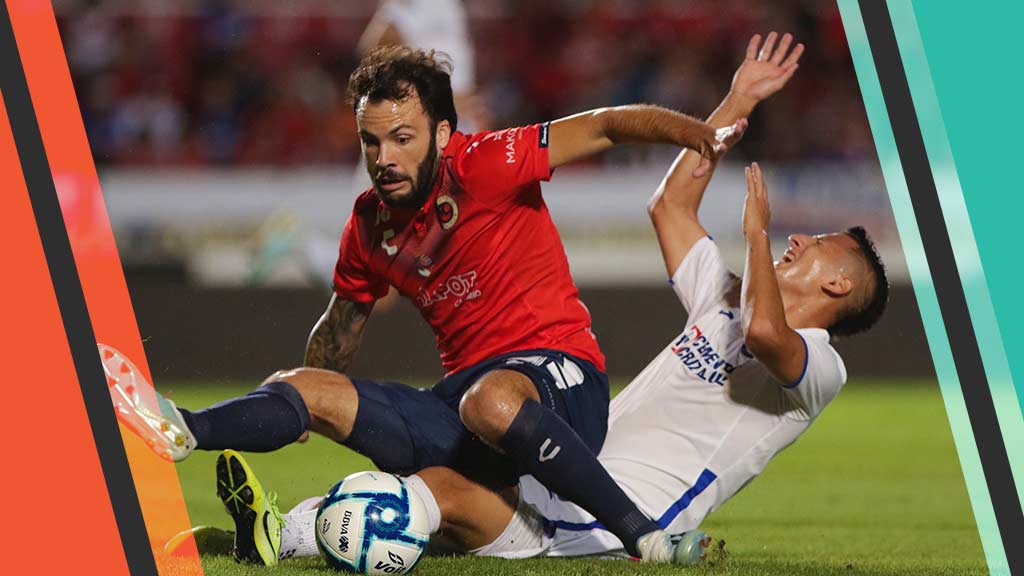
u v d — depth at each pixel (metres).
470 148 12.47
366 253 13.19
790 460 25.47
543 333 12.74
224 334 41.75
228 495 11.55
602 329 42.62
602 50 56.72
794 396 12.62
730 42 56.66
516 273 12.67
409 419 12.43
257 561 11.73
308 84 53.91
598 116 12.20
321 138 52.78
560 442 11.59
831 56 54.22
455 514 11.86
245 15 54.56
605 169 46.56
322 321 14.09
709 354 13.16
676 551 12.05
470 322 12.80
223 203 42.31
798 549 14.49
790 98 52.94
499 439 11.54
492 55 56.19
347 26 54.91
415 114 12.13
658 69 56.47
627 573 11.40
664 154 46.78
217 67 53.53
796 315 13.05
